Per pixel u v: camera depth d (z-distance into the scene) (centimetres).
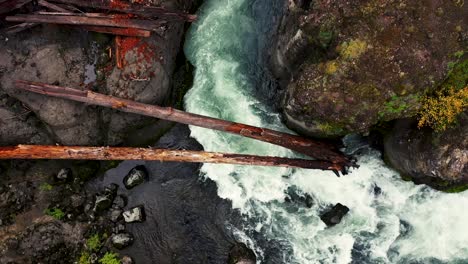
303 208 1445
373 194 1424
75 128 1402
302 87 1226
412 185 1398
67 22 1298
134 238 1434
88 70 1372
